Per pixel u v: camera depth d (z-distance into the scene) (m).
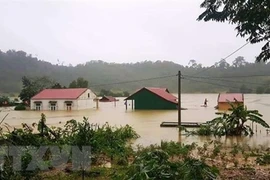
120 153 8.52
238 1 4.85
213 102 48.34
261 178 6.05
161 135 14.72
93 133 8.46
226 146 11.48
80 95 38.31
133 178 4.00
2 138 5.97
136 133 14.56
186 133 15.05
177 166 4.32
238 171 6.77
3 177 4.73
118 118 24.05
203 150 9.68
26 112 31.98
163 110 34.41
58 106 37.75
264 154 8.75
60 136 9.22
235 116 14.68
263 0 4.61
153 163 4.20
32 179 5.79
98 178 6.05
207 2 5.43
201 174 4.14
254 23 4.91
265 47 5.24
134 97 37.47
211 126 14.91
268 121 20.27
